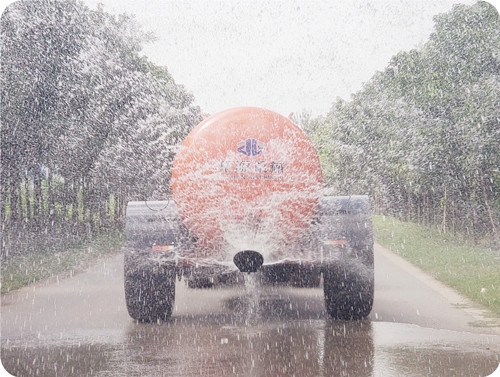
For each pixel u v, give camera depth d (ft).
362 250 26.53
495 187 69.56
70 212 90.58
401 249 61.05
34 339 26.23
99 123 66.28
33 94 62.75
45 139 65.51
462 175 69.92
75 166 70.59
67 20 64.39
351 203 26.63
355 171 64.90
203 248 26.12
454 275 43.24
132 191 63.77
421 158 71.31
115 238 79.30
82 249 67.05
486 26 68.08
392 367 21.59
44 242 68.90
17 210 75.87
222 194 25.13
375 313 30.81
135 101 66.28
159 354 23.43
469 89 66.23
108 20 69.36
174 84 66.49
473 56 67.92
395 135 71.26
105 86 66.80
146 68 67.87
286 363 22.00
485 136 64.90
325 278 27.96
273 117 25.46
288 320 29.04
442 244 66.64
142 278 27.40
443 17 69.36
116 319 29.99
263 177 25.07
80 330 27.76
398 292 37.42
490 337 26.08
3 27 60.85
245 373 20.85
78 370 21.61
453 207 76.69
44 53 63.05
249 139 25.14
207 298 34.86
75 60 64.95
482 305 33.22
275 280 35.04
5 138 64.44
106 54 67.67
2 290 39.93
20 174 71.41
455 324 28.55
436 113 69.31
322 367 21.52
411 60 72.74
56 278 46.47
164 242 26.37
